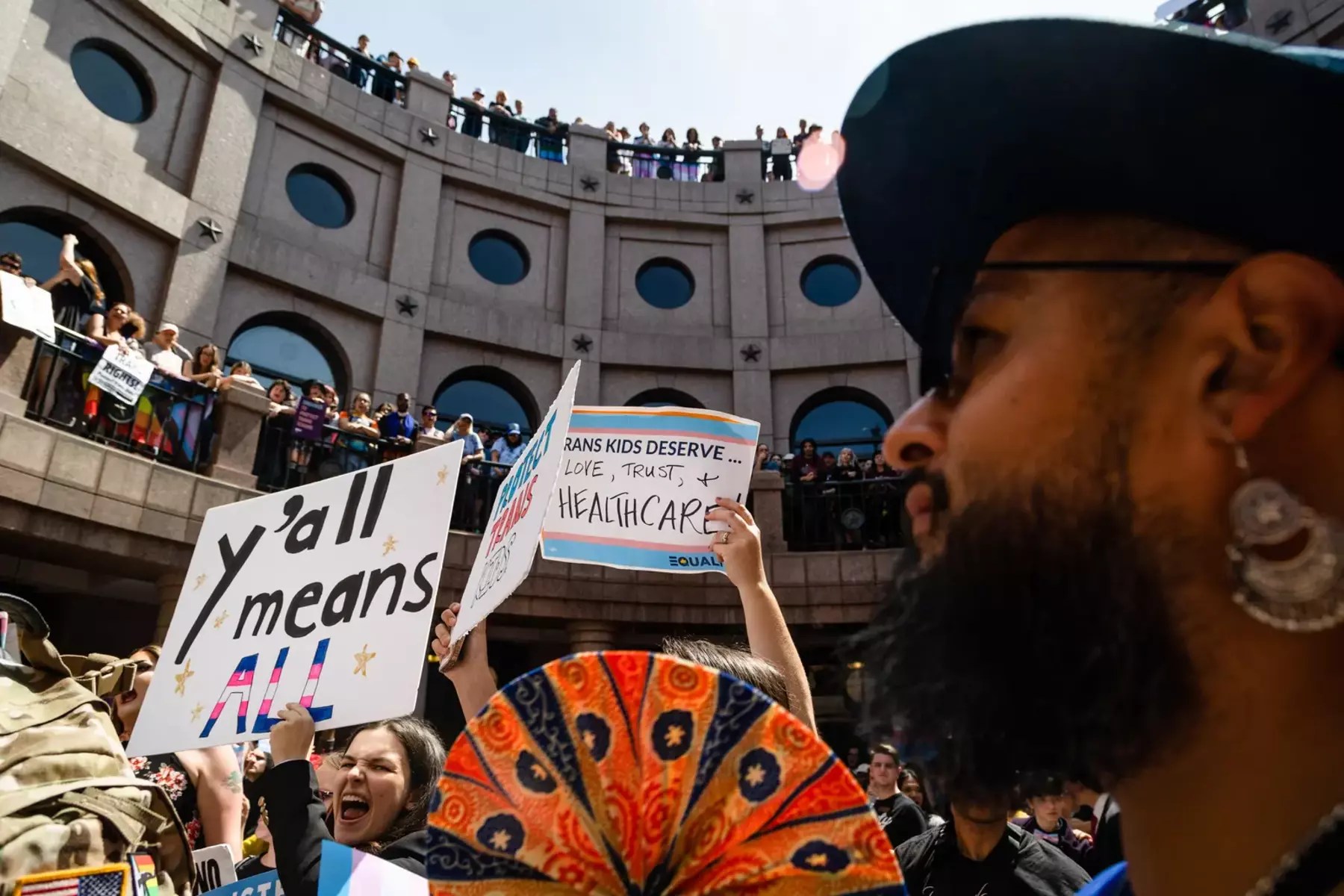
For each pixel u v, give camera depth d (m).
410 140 12.67
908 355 12.95
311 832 1.79
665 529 3.05
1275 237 0.58
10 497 6.00
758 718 0.72
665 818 0.73
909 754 0.65
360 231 12.07
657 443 3.17
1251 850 0.52
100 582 7.65
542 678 0.76
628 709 0.74
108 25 10.02
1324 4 10.30
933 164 0.77
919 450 0.69
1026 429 0.60
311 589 2.32
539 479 2.00
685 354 13.16
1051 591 0.56
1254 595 0.52
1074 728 0.56
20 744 1.54
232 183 10.76
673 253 13.95
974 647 0.58
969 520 0.61
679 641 1.67
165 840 1.71
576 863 0.73
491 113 13.88
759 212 14.10
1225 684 0.53
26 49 9.16
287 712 2.07
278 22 12.12
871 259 0.87
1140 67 0.60
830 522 9.40
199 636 2.42
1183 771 0.55
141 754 2.28
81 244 9.53
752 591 1.98
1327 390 0.54
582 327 13.01
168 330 7.97
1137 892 0.59
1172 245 0.61
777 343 13.30
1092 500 0.56
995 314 0.67
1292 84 0.55
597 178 13.88
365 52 13.20
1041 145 0.67
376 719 2.01
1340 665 0.52
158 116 10.41
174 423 7.41
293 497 2.54
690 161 14.91
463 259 12.80
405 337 11.80
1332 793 0.51
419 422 11.60
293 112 11.74
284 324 11.18
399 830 2.33
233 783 2.71
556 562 8.59
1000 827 1.90
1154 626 0.54
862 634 0.71
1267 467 0.54
